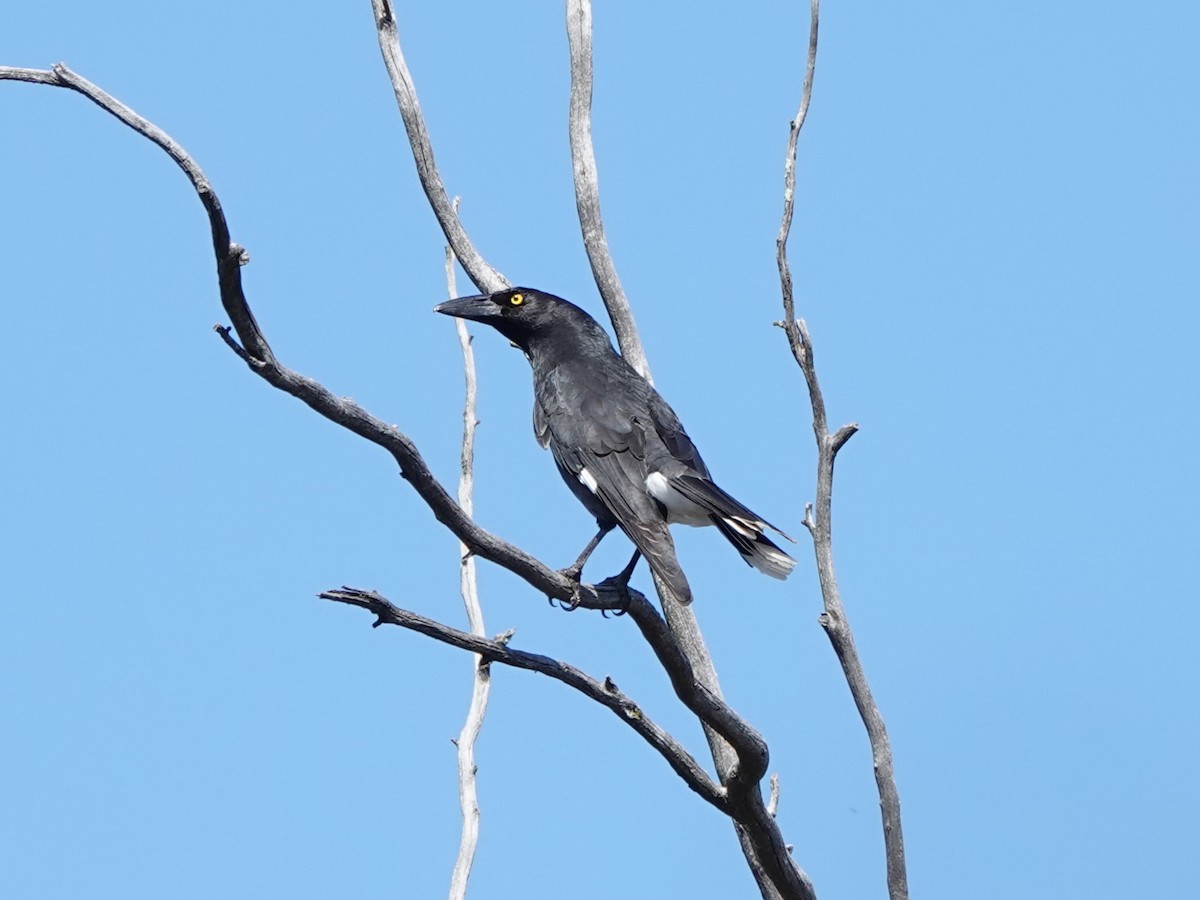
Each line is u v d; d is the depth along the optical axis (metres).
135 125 8.97
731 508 12.85
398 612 10.55
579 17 15.71
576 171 15.66
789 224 12.38
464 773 12.62
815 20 12.57
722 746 13.66
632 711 11.66
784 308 12.38
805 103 12.45
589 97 15.73
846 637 12.44
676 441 13.63
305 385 9.56
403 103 15.97
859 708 12.48
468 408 14.10
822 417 12.52
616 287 15.48
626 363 14.79
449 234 15.93
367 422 9.89
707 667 13.77
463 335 14.36
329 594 10.30
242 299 9.12
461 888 12.16
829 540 12.54
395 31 16.05
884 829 12.45
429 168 15.95
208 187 8.77
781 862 12.57
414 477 10.31
